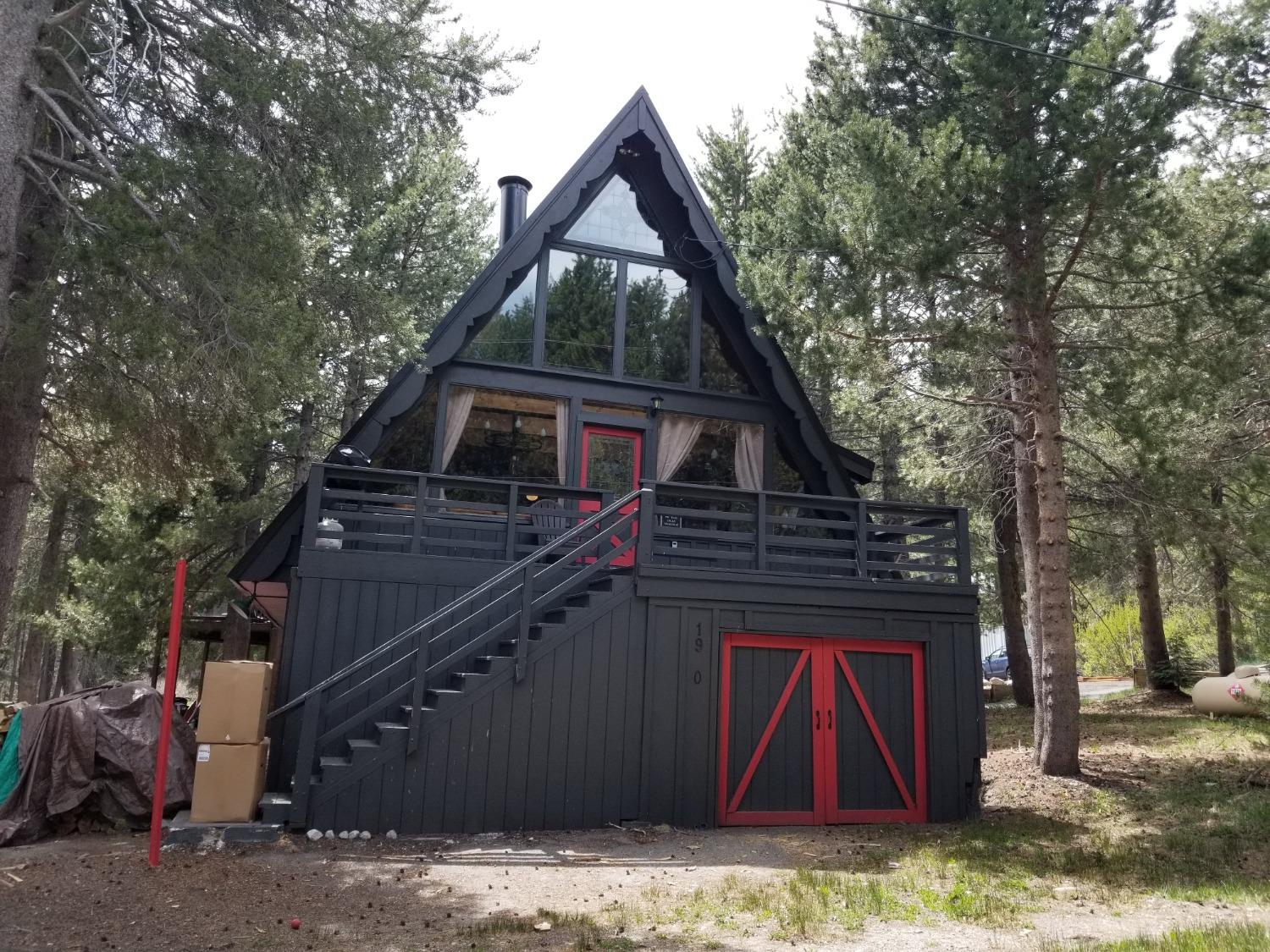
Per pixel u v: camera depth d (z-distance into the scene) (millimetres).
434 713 8586
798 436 13945
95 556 17656
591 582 10430
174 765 8578
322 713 8312
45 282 8633
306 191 10328
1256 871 7145
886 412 16422
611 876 7117
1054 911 6066
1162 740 13219
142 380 9133
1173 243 9891
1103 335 11508
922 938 5402
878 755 10016
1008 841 8367
